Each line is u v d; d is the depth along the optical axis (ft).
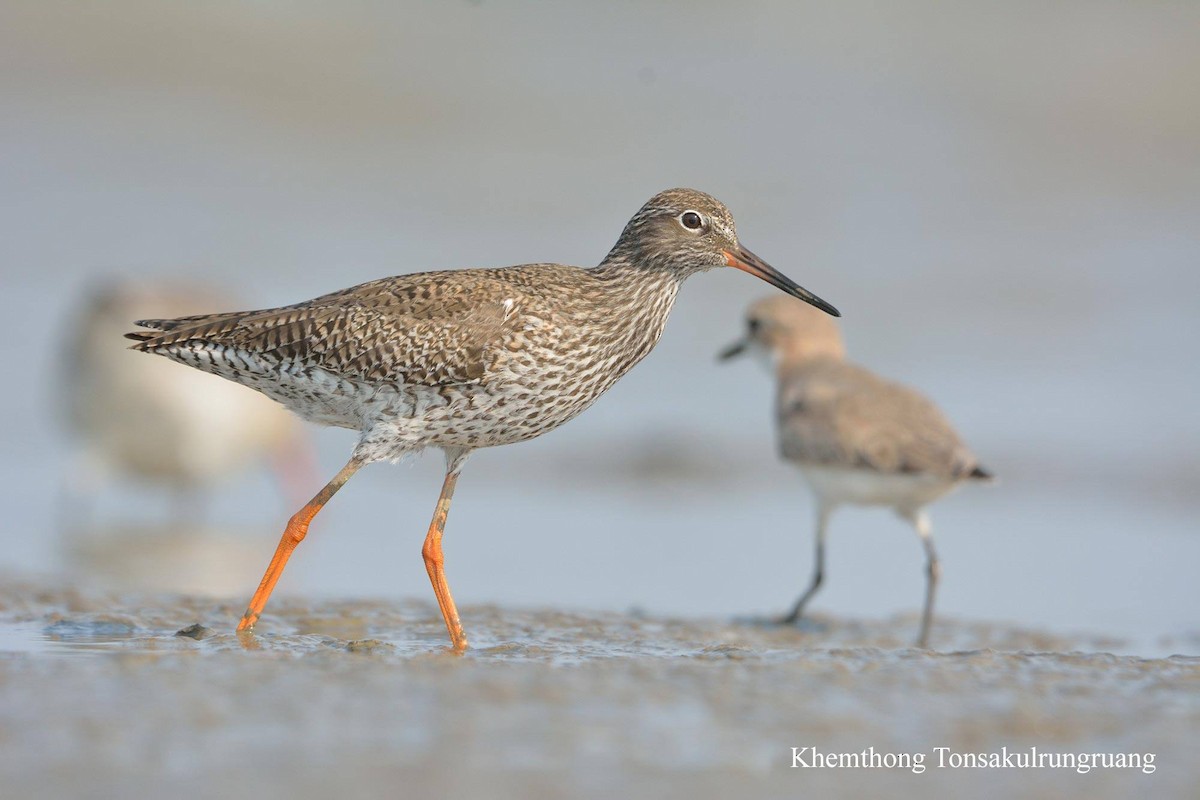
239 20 100.99
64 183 85.15
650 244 35.96
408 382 33.14
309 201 84.84
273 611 35.73
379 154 91.15
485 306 33.24
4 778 20.67
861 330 71.15
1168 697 26.53
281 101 94.89
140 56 96.99
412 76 98.89
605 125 94.68
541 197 85.97
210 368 34.47
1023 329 71.61
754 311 51.55
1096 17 103.45
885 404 44.01
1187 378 66.54
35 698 24.54
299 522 33.53
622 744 22.95
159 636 31.83
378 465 62.08
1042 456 59.62
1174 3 104.47
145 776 20.86
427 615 36.32
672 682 26.71
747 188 87.15
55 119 91.40
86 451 55.93
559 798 20.57
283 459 58.29
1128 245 80.94
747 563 49.01
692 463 61.41
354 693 25.25
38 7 99.81
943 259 78.84
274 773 21.12
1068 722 24.80
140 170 87.40
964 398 64.39
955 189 87.15
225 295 58.23
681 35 102.32
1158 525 54.08
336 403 34.14
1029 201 86.07
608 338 34.94
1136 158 90.99
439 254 77.77
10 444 61.26
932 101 96.68
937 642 37.60
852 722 24.48
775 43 102.89
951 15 104.73
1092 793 21.54
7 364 65.41
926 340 70.23
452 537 51.72
